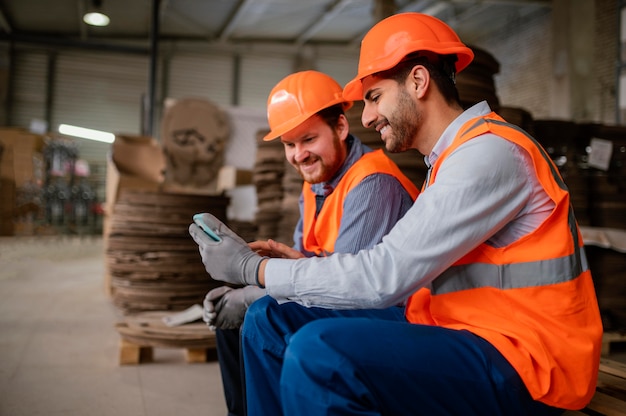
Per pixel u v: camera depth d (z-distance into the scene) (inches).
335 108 83.7
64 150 541.3
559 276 53.2
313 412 49.0
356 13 601.6
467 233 51.5
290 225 189.2
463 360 52.0
